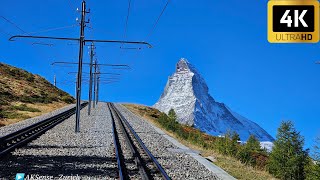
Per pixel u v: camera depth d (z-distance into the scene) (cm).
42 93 7994
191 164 1576
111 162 1443
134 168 1345
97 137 2341
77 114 2698
